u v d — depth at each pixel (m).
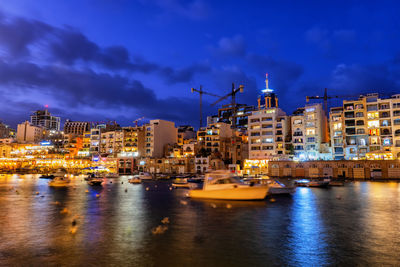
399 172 83.56
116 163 142.38
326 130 118.12
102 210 33.41
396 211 31.92
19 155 168.62
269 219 27.44
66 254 17.52
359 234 21.97
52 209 34.12
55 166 146.38
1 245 19.31
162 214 30.42
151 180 97.88
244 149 129.62
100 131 158.75
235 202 37.81
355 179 87.56
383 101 96.69
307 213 30.55
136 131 147.12
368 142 97.19
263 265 15.77
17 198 44.91
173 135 158.25
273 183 48.34
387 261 16.25
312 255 17.31
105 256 17.16
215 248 18.67
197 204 36.69
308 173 96.62
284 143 112.69
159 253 17.67
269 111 119.69
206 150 135.00
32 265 15.77
